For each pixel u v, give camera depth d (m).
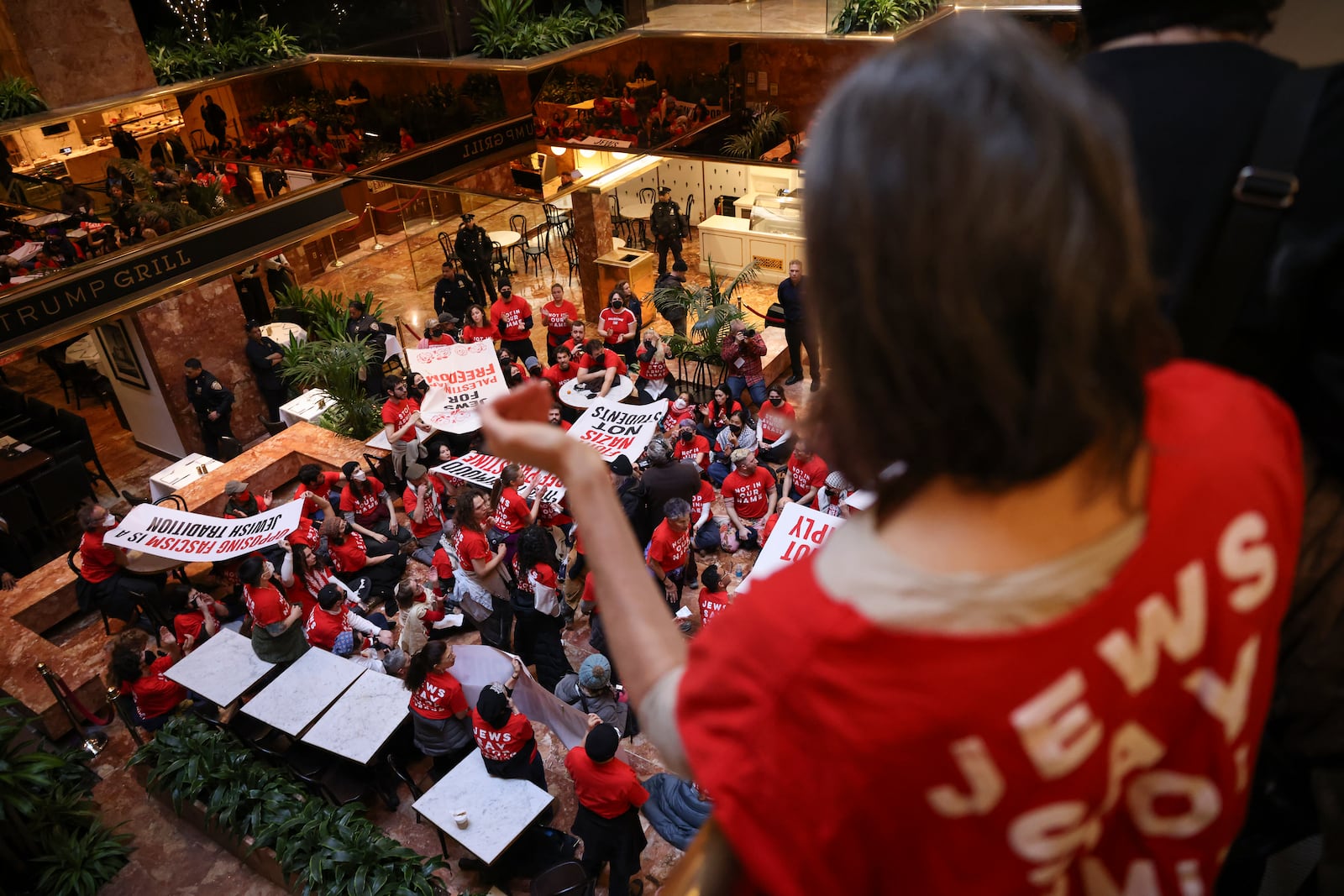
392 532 11.12
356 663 8.43
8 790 7.46
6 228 11.88
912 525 0.51
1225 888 0.94
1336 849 0.77
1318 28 1.08
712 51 11.20
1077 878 0.60
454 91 13.02
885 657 0.48
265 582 8.57
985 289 0.45
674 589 9.29
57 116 12.03
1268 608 0.56
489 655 8.01
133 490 13.85
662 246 18.12
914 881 0.50
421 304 18.38
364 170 14.34
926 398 0.48
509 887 7.20
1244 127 0.70
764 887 0.50
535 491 10.42
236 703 8.48
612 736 6.32
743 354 13.24
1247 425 0.59
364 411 12.88
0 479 11.89
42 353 17.69
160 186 12.98
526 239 19.42
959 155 0.46
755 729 0.51
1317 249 0.66
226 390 13.84
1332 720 0.76
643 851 7.47
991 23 0.52
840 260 0.50
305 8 13.43
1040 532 0.49
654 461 9.70
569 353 13.66
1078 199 0.46
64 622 10.83
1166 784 0.56
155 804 8.13
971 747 0.46
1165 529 0.52
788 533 7.53
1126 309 0.47
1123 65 0.77
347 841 7.18
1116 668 0.49
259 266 16.59
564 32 11.81
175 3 13.39
